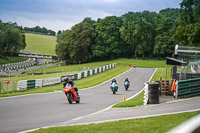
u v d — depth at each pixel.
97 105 17.08
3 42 125.25
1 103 17.23
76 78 47.97
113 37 112.69
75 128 8.67
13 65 116.44
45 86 36.91
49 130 8.45
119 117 11.17
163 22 107.19
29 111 13.76
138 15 117.19
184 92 19.86
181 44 51.97
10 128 9.38
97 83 40.28
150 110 12.98
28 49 181.62
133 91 30.39
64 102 18.53
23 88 31.08
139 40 111.31
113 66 77.00
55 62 132.12
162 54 110.88
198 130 3.51
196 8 45.38
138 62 105.62
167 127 8.34
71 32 117.94
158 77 48.94
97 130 8.27
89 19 127.88
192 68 25.83
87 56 119.88
